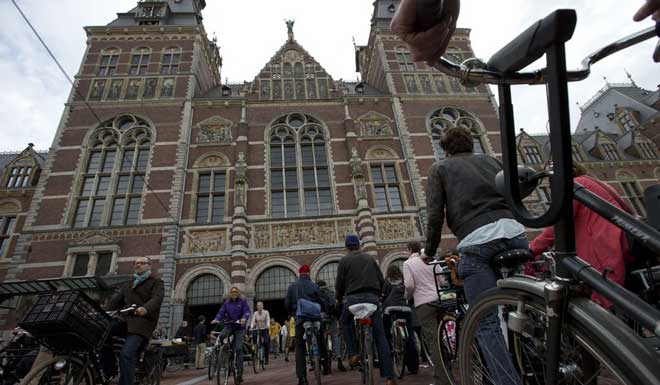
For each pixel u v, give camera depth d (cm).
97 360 458
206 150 1961
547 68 112
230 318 743
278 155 2014
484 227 256
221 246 1706
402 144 2061
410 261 510
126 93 2100
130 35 2308
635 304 104
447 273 420
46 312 408
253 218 1767
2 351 523
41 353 514
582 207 277
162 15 2497
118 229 1692
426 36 98
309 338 580
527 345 186
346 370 782
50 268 1605
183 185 1834
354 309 482
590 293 126
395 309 630
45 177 1812
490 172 285
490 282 248
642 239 113
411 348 632
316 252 1717
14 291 1432
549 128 116
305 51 2420
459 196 278
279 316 2514
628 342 103
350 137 2008
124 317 496
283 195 1892
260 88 2239
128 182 1844
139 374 566
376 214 1819
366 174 1961
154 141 1944
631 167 2467
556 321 124
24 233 1664
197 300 1606
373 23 2631
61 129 1944
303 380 542
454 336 403
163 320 1508
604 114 3391
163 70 2231
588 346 117
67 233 1677
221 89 2486
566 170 111
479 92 2314
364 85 2616
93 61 2195
